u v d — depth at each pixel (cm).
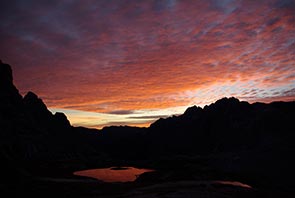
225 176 3575
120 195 2255
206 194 2170
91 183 3038
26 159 4812
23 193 2391
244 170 3722
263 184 3091
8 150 4359
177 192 2272
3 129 5288
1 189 2514
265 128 5075
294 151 3812
